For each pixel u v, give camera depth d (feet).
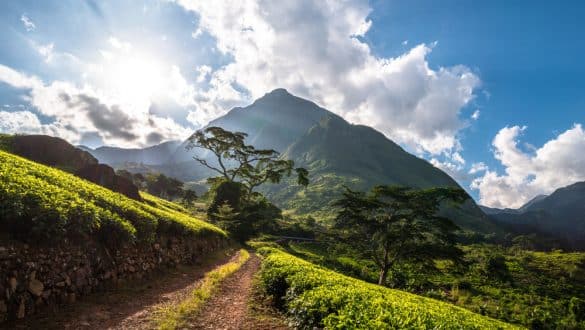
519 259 256.93
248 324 33.58
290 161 220.23
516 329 37.96
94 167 97.14
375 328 21.67
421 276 153.28
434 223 114.32
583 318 134.62
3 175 33.09
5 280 25.26
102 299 34.73
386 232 117.91
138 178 357.82
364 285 53.62
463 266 114.73
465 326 26.94
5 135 107.04
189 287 48.01
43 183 37.88
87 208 37.47
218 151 215.10
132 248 46.88
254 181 221.25
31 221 29.25
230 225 160.97
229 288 50.80
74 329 26.22
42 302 28.35
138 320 30.12
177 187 372.38
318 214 637.71
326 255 185.26
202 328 30.37
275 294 44.83
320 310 27.66
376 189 124.88
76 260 34.01
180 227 71.15
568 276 221.25
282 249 160.76
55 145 112.16
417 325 23.44
